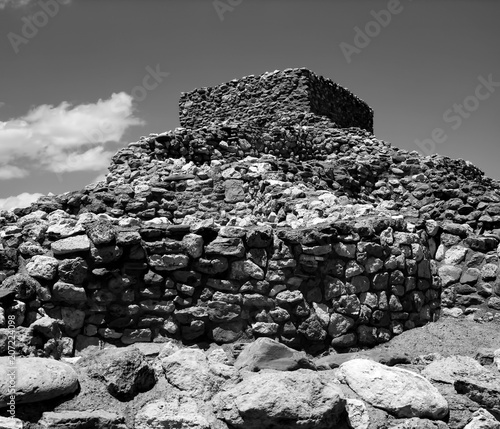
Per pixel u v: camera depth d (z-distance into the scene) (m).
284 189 10.52
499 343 6.76
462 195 10.31
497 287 7.91
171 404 4.32
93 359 4.62
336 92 22.00
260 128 15.12
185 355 4.75
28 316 5.79
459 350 6.54
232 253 6.26
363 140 17.03
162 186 12.05
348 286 6.74
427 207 12.19
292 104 19.83
